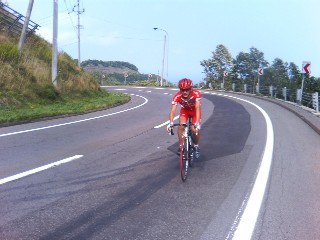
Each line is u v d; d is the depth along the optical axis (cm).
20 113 1570
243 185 632
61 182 636
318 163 798
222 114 1892
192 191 597
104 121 1593
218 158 848
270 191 599
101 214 488
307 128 1354
